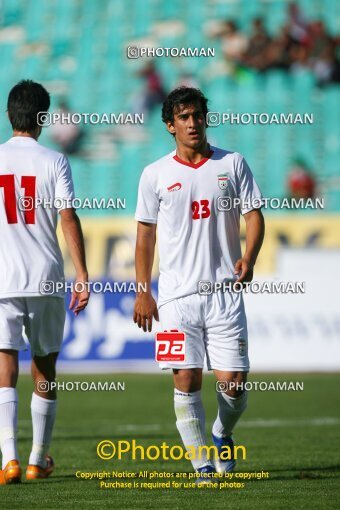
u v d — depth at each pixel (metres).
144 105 81.38
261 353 55.53
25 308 18.91
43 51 90.06
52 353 19.45
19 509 15.18
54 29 91.94
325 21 85.19
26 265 18.75
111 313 56.31
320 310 55.44
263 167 77.38
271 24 87.00
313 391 48.16
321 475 19.98
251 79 83.12
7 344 18.59
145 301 18.55
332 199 74.50
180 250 18.33
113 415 37.88
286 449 26.14
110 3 93.00
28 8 94.50
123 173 77.50
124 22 90.81
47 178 18.98
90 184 77.25
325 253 55.59
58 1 94.50
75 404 43.00
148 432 31.33
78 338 56.50
